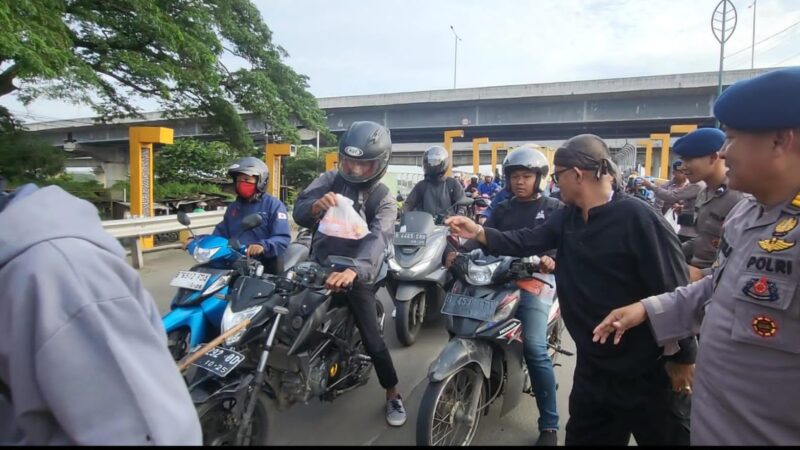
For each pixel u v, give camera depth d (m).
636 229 1.96
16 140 12.24
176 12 11.49
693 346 1.89
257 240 3.91
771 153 1.36
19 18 7.52
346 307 3.20
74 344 0.89
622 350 2.00
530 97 31.44
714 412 1.48
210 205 12.89
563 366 4.07
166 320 2.95
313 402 3.37
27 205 1.00
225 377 2.32
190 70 11.80
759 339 1.35
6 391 0.99
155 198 11.66
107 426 0.89
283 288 2.69
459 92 33.00
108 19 10.45
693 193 5.37
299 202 3.43
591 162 2.04
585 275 2.09
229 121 13.89
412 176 23.42
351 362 3.20
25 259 0.92
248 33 14.26
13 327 0.90
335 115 37.00
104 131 36.88
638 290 2.01
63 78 8.32
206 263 3.26
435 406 2.47
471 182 14.94
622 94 29.86
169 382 1.01
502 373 2.88
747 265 1.42
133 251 7.13
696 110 28.89
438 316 5.29
